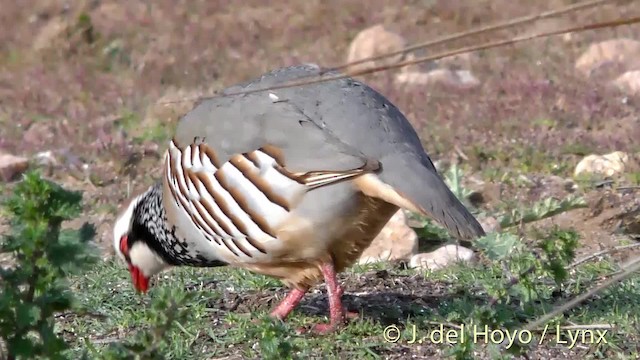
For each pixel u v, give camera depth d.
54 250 6.96
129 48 24.56
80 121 19.92
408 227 12.95
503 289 10.12
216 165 9.89
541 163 16.67
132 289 11.64
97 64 23.83
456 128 18.45
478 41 23.95
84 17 25.16
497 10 25.83
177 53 24.08
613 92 19.84
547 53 23.09
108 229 14.44
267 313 10.50
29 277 7.04
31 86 22.14
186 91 21.53
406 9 26.36
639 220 13.89
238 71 22.94
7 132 19.23
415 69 22.55
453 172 15.17
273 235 9.73
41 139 18.77
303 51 24.28
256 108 9.91
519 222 14.16
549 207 14.31
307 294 11.61
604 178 15.72
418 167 9.34
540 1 26.17
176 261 10.97
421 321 10.40
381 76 21.94
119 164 17.16
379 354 9.73
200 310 10.80
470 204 14.90
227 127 9.91
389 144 9.45
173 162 10.40
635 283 11.34
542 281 11.39
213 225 10.13
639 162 16.06
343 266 10.17
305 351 9.62
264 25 26.02
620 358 9.39
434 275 11.95
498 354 8.70
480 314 8.99
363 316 10.59
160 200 10.88
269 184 9.57
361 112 9.66
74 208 7.00
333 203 9.46
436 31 24.92
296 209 9.55
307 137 9.54
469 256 12.65
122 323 10.59
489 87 20.69
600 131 18.17
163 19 26.38
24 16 26.84
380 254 12.77
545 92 19.91
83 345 10.03
